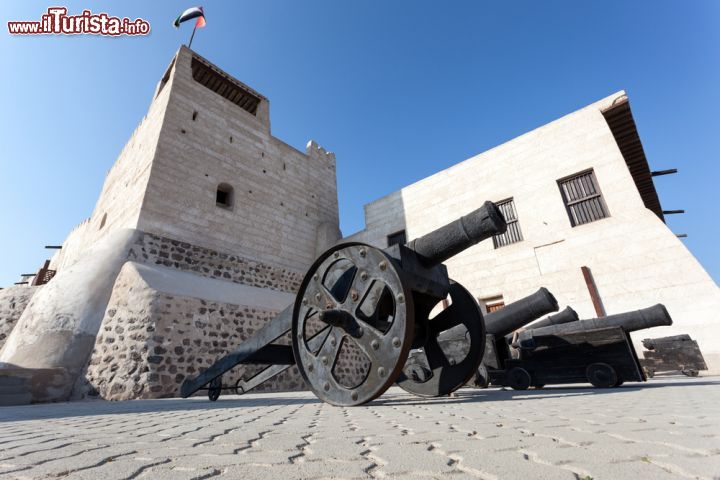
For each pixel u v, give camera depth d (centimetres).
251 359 451
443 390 372
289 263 1332
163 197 1007
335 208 1684
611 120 990
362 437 150
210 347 776
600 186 915
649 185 1188
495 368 489
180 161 1091
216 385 519
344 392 295
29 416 279
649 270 789
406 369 405
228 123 1317
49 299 757
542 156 1041
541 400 296
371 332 285
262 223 1289
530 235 995
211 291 877
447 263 1125
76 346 695
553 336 462
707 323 696
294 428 181
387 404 311
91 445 141
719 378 533
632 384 464
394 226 1342
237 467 104
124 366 664
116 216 1121
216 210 1144
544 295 470
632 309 789
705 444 116
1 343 1051
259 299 1005
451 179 1238
